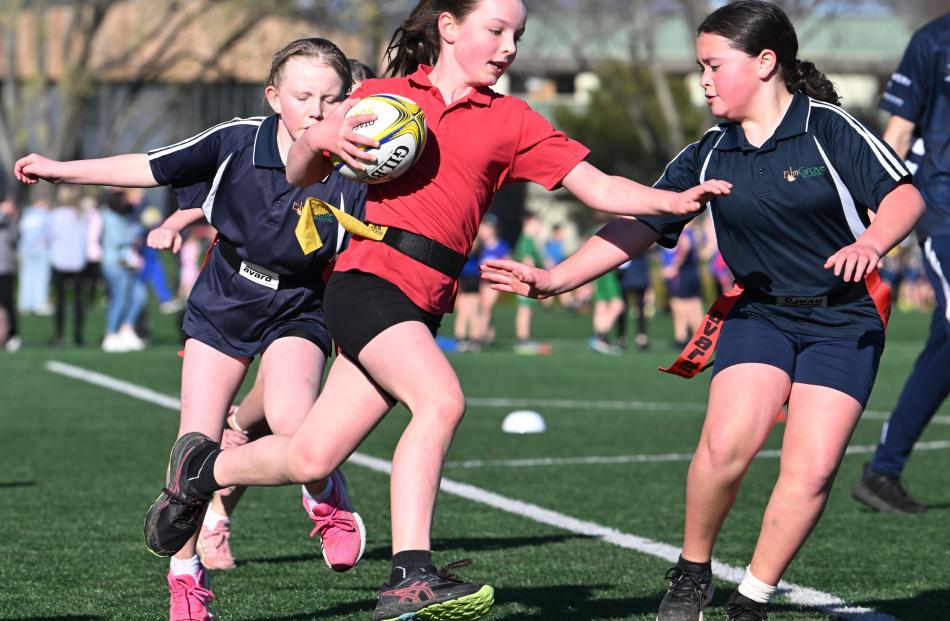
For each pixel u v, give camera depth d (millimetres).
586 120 181375
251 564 20422
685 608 15516
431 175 14141
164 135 160000
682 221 15578
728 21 15180
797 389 15141
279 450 14273
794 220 15156
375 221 14219
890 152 14625
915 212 14266
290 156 14180
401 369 13477
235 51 137875
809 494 14648
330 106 16047
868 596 18562
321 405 14062
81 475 29375
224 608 17531
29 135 146375
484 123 14281
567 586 18984
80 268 70062
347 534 16875
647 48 155250
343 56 16250
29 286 102250
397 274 13977
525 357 67875
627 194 14297
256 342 16828
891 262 136625
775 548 14859
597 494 27344
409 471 13164
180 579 16109
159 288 79312
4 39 142000
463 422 40250
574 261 15344
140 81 143875
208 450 15320
